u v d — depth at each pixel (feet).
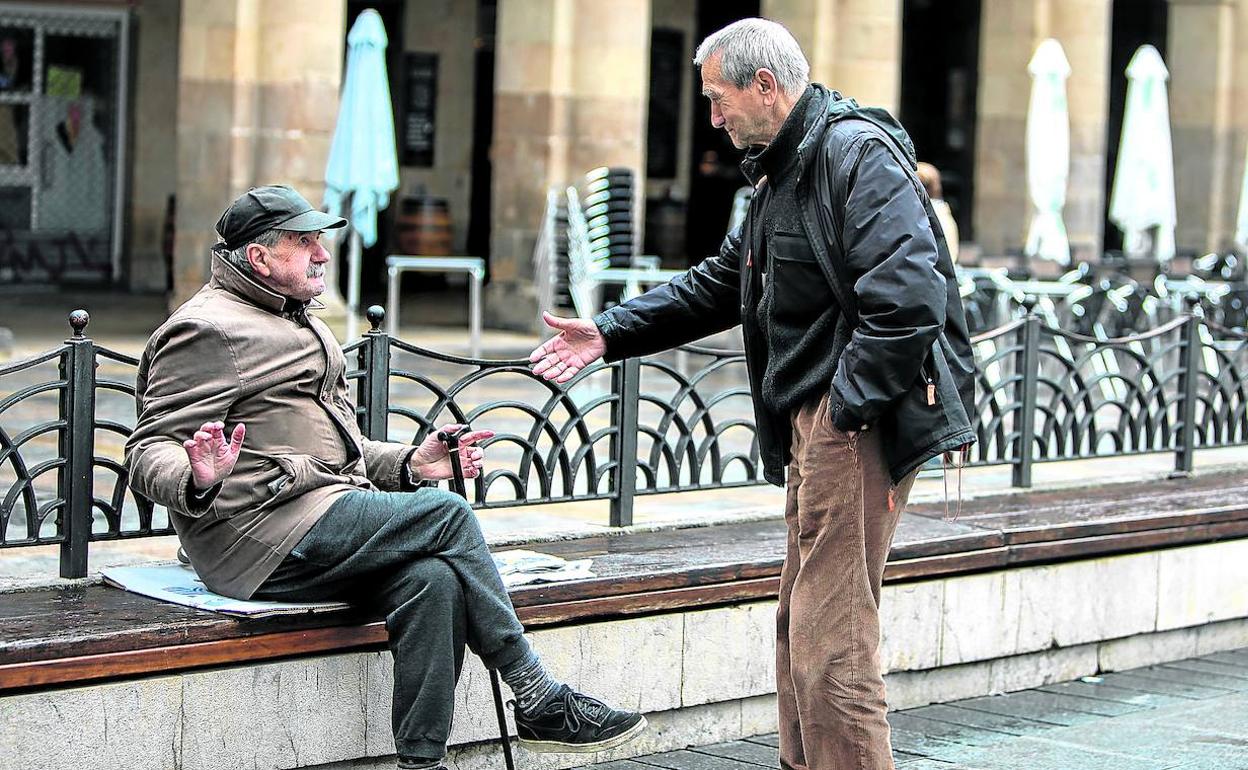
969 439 44.96
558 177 156.66
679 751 59.41
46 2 191.42
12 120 192.65
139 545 63.77
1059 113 162.09
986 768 57.93
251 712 48.39
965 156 247.50
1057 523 69.46
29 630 45.83
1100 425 110.32
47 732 45.03
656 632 57.77
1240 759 59.67
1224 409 87.76
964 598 66.54
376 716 50.72
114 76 195.42
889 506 45.83
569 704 47.75
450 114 213.05
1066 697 68.74
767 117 45.62
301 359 48.06
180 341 46.65
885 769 46.24
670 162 231.09
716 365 66.28
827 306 45.62
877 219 43.78
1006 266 152.46
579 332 51.42
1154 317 157.69
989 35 197.06
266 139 142.72
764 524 68.18
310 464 47.70
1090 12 195.11
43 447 86.94
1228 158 226.17
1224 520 75.41
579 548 61.41
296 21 141.79
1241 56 224.74
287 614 47.70
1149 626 73.36
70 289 190.19
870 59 169.17
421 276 205.98
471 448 50.31
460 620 47.34
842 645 45.93
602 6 156.25
